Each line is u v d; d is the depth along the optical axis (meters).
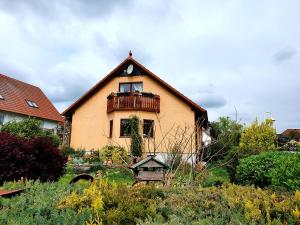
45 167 6.81
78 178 5.77
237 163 9.41
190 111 17.45
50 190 4.23
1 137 6.71
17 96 22.80
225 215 3.24
